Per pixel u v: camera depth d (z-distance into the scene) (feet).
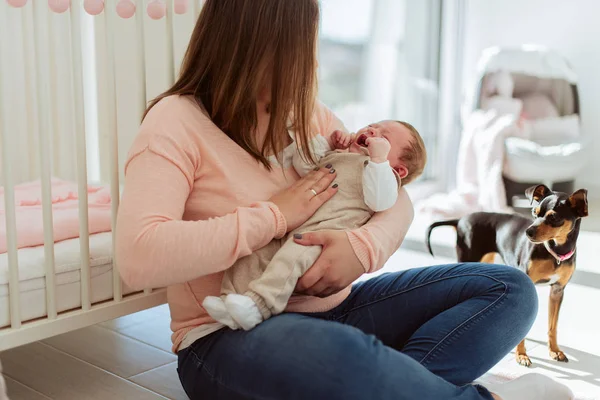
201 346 3.59
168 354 5.30
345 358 3.02
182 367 3.75
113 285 4.77
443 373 3.71
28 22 6.91
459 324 3.79
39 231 4.68
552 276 5.02
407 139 4.15
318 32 3.74
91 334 5.74
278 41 3.50
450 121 13.06
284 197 3.65
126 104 7.48
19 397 4.48
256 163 3.73
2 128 3.96
